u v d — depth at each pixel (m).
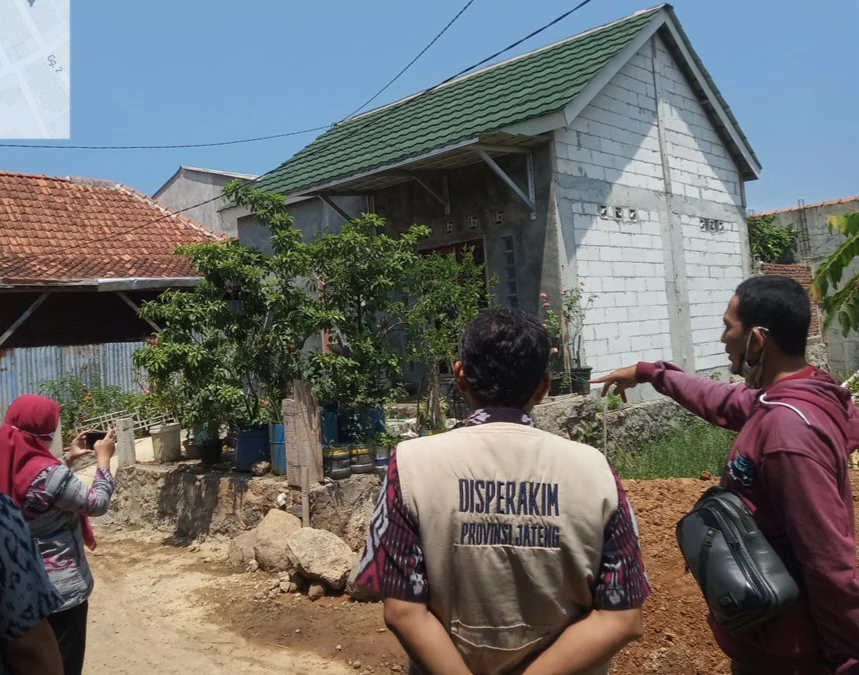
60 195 16.69
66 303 14.39
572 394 9.38
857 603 1.98
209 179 23.27
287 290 7.33
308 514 6.41
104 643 5.14
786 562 2.14
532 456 1.86
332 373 7.00
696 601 4.30
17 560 1.82
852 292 3.87
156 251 15.59
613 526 1.85
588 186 10.10
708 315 12.48
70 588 3.21
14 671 1.84
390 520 1.87
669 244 11.65
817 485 2.02
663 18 11.05
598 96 10.45
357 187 10.89
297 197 11.37
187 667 4.73
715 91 12.55
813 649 2.12
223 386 7.11
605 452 9.17
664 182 11.66
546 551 1.81
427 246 10.91
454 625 1.86
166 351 6.95
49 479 3.15
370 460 6.89
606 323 10.23
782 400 2.21
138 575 6.50
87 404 12.14
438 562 1.82
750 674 2.29
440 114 11.03
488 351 1.98
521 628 1.83
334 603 5.55
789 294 2.37
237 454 7.44
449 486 1.84
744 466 2.25
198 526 7.41
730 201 13.41
